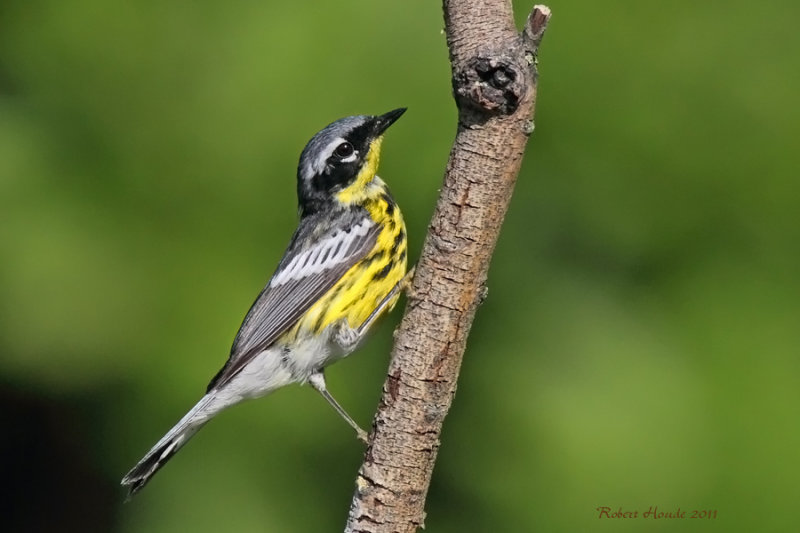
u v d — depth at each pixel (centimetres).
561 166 1181
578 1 1159
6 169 1173
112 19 1203
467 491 1164
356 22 1166
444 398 722
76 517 1344
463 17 680
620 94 1155
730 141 1145
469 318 712
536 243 1196
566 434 1119
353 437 1180
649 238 1174
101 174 1190
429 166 1145
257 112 1168
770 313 1137
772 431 1089
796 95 1131
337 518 1192
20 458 1348
